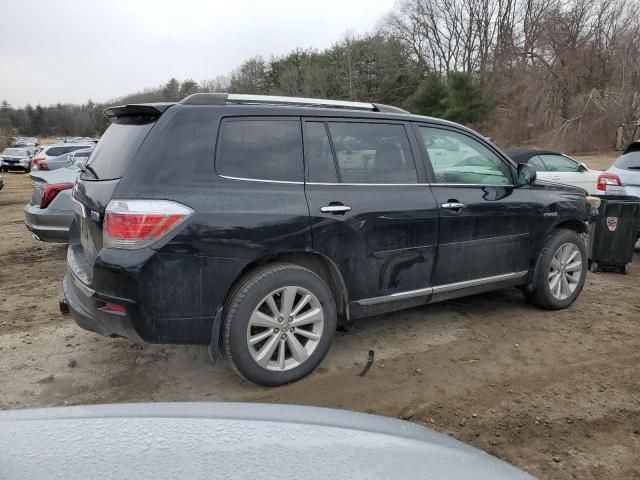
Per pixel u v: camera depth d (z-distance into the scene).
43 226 6.64
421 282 4.08
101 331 3.29
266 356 3.39
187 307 3.10
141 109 3.33
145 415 1.59
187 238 3.05
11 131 87.31
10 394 3.40
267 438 1.49
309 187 3.53
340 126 3.78
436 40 68.56
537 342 4.31
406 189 3.97
